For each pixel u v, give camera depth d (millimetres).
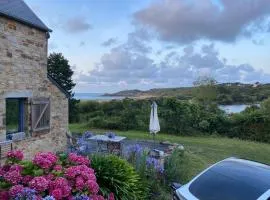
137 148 10125
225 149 17234
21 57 10422
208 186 4934
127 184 6449
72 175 5109
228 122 23188
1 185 4828
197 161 12867
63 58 26703
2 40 9508
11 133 10164
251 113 22812
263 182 4664
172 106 23844
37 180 4699
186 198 4781
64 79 26812
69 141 13328
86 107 28734
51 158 5395
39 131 11375
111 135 13500
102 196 5590
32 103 10953
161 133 22859
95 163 6469
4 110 9695
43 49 11742
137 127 23969
